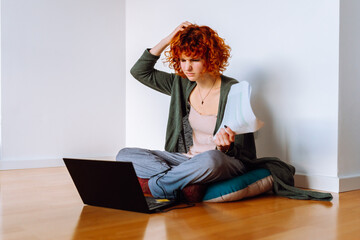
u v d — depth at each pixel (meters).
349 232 1.32
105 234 1.30
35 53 3.79
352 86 2.37
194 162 1.82
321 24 2.35
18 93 3.69
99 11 4.23
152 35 3.94
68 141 4.00
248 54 2.80
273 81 2.62
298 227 1.39
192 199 1.87
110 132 4.30
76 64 4.06
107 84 4.28
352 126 2.38
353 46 2.37
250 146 2.16
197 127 2.15
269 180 2.04
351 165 2.37
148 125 4.00
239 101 1.78
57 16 3.93
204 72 1.98
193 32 1.95
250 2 2.78
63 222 1.49
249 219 1.52
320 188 2.32
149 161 2.01
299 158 2.47
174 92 2.24
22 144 3.71
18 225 1.45
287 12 2.54
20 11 3.70
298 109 2.47
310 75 2.41
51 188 2.39
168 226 1.41
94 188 1.76
